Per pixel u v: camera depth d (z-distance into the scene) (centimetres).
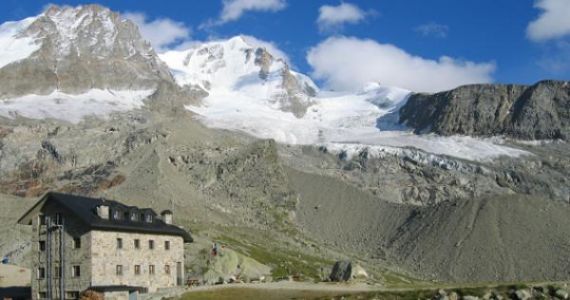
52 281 11319
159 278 12162
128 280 11550
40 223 11619
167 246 12481
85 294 10562
